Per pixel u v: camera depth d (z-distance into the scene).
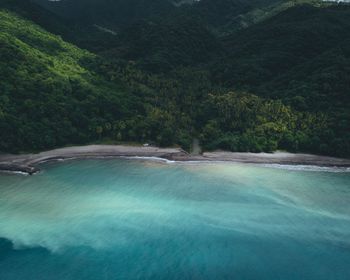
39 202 82.38
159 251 66.00
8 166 100.50
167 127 130.38
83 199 84.81
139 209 80.94
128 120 131.12
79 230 71.56
